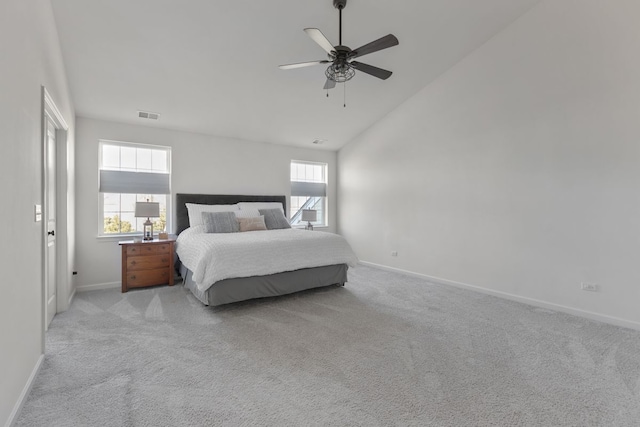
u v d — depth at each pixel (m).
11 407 1.55
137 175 4.42
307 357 2.26
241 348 2.40
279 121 4.93
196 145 4.90
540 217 3.40
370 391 1.85
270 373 2.04
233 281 3.27
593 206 3.03
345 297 3.73
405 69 4.15
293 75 3.87
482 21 3.49
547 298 3.35
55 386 1.88
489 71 3.82
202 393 1.82
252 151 5.46
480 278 3.96
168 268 4.16
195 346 2.43
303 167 6.23
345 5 2.95
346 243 4.14
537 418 1.62
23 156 1.79
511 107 3.62
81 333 2.65
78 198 3.97
